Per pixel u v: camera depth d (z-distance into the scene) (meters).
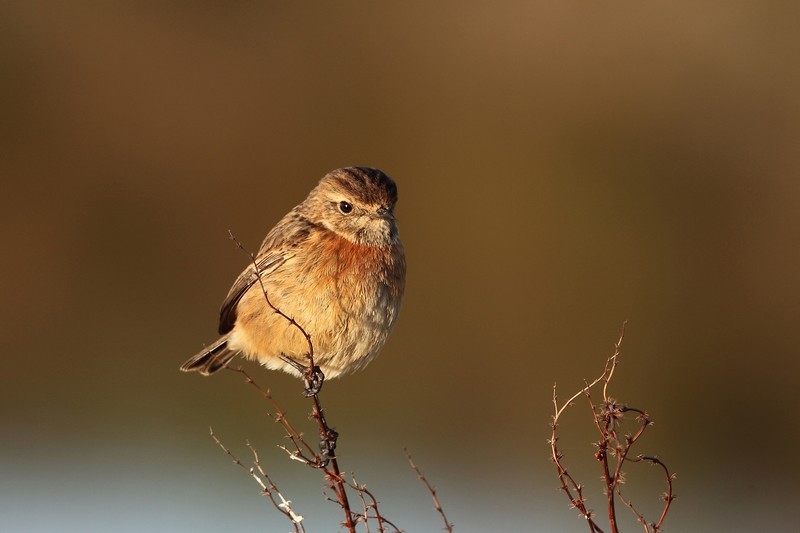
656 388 18.25
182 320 19.06
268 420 16.42
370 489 14.20
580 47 21.62
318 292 9.05
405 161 20.73
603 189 20.58
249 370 17.28
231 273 19.66
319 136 20.61
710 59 21.44
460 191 20.53
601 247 20.27
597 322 19.31
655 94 21.34
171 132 20.23
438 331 18.98
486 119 20.97
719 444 17.45
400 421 16.64
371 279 9.14
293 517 7.32
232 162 20.17
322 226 9.27
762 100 21.23
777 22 21.44
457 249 20.23
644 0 21.69
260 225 19.89
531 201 20.39
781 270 20.27
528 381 17.75
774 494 15.88
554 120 21.05
